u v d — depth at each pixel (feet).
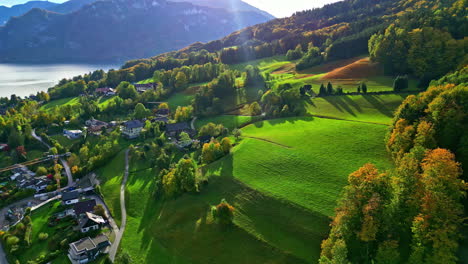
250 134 418.10
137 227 287.28
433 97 253.24
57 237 278.67
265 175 289.53
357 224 180.34
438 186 164.45
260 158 322.96
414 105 260.42
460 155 201.98
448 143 213.25
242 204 258.57
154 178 366.43
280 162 303.89
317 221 218.59
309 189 252.01
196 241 239.30
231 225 239.30
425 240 157.79
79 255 245.45
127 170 399.65
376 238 176.04
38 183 379.76
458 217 168.45
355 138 314.14
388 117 357.82
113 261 243.19
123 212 316.19
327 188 247.50
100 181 387.14
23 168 430.20
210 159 353.72
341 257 165.89
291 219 228.22
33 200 359.05
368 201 180.34
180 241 246.06
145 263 236.63
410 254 165.37
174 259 231.71
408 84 440.45
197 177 305.32
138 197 335.06
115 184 370.53
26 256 264.11
